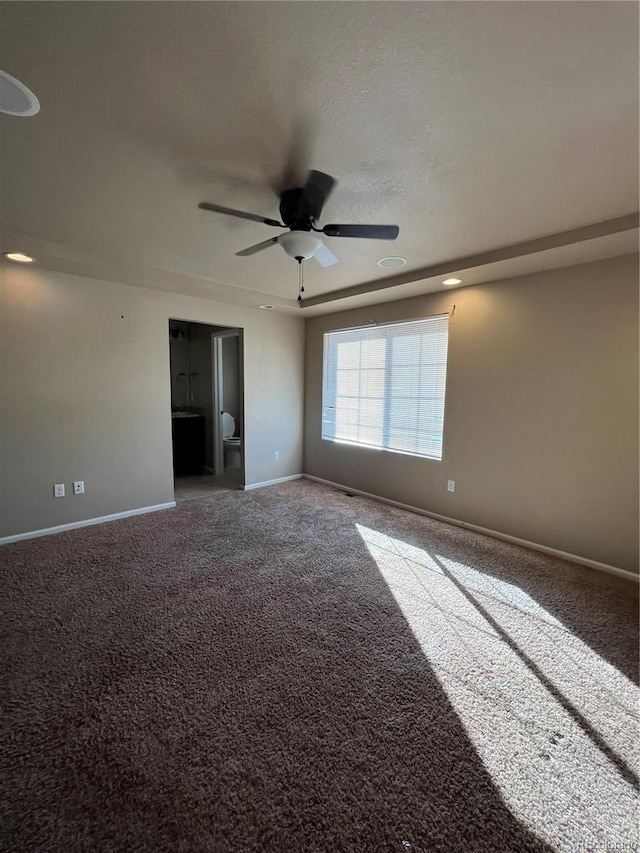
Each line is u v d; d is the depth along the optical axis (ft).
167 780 4.27
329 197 6.72
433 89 4.28
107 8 3.41
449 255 9.49
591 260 9.02
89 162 5.73
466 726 5.04
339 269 10.76
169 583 8.43
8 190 6.54
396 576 8.90
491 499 11.32
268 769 4.42
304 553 10.04
